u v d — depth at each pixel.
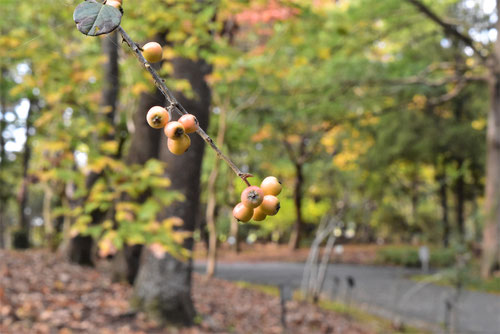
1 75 11.35
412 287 14.64
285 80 15.23
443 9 17.53
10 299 5.97
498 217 16.41
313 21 8.30
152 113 0.81
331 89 16.28
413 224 30.58
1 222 20.00
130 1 4.85
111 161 4.39
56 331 5.36
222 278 15.90
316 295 11.40
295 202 29.34
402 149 21.22
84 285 7.95
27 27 6.25
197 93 6.74
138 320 6.59
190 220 7.04
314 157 27.67
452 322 9.40
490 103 17.05
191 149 6.99
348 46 15.66
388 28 16.53
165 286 6.85
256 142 21.91
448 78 16.86
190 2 5.26
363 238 35.88
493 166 16.91
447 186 28.09
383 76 16.16
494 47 16.45
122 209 4.27
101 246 3.84
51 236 13.02
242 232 34.91
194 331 6.75
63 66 5.66
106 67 6.97
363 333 8.61
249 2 5.95
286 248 32.03
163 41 5.50
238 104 16.11
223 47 6.20
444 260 20.69
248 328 7.78
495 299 12.57
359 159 24.03
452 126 21.28
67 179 4.58
